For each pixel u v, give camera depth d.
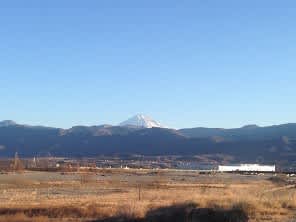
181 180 111.44
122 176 126.62
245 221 34.12
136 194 59.62
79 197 54.44
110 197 54.28
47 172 140.75
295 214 37.91
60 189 71.88
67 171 148.88
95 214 36.12
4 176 109.44
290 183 103.06
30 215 35.62
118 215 34.31
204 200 40.47
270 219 35.19
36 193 61.75
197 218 33.19
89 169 163.62
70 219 34.06
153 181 97.38
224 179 120.50
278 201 43.34
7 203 43.97
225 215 33.97
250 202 39.59
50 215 35.88
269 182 107.00
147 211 34.69
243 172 193.00
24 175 118.56
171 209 34.81
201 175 149.12
